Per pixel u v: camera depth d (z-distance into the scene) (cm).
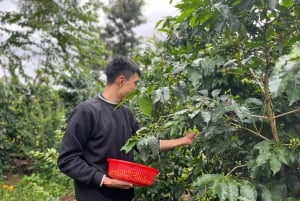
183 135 234
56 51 1151
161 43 337
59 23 1153
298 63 133
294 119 195
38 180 539
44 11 1133
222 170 209
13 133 648
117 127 217
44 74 1127
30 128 657
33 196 478
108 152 213
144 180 199
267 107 180
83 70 1121
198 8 168
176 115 193
